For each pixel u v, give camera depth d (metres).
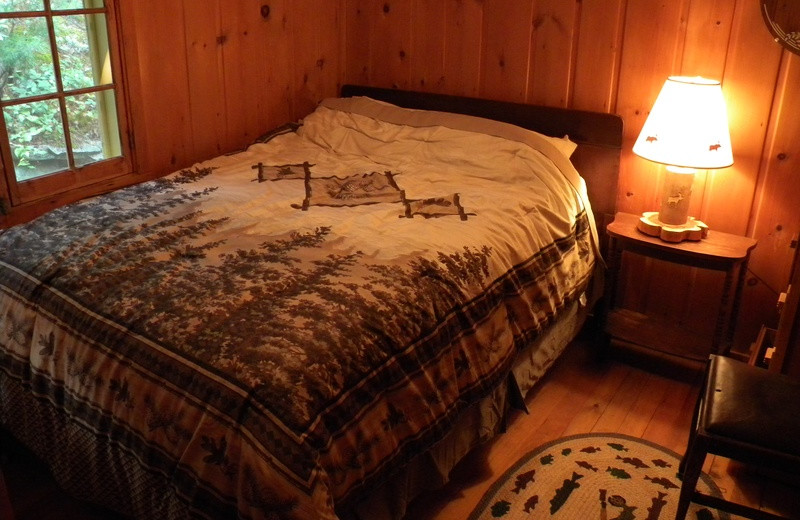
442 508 2.10
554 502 2.13
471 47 3.27
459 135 3.01
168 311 1.76
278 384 1.52
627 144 2.98
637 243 2.69
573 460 2.32
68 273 1.95
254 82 3.31
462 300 2.04
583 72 3.00
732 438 1.73
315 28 3.51
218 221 2.30
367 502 1.75
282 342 1.62
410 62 3.48
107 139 2.80
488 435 2.19
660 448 2.39
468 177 2.83
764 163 2.70
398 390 1.76
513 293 2.27
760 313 2.86
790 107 2.58
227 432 1.51
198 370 1.59
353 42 3.64
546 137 2.92
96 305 1.83
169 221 2.27
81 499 1.93
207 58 3.07
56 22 2.52
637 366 2.92
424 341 1.86
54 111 2.58
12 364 1.96
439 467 1.98
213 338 1.65
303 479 1.46
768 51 2.57
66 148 2.64
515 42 3.14
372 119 3.25
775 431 1.72
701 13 2.67
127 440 1.68
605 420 2.55
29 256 2.05
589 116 2.96
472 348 2.04
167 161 3.03
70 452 1.86
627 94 2.92
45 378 1.87
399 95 3.49
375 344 1.72
